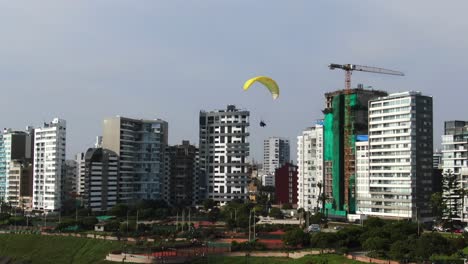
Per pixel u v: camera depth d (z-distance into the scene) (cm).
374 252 19562
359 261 18550
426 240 18312
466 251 19638
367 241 19638
